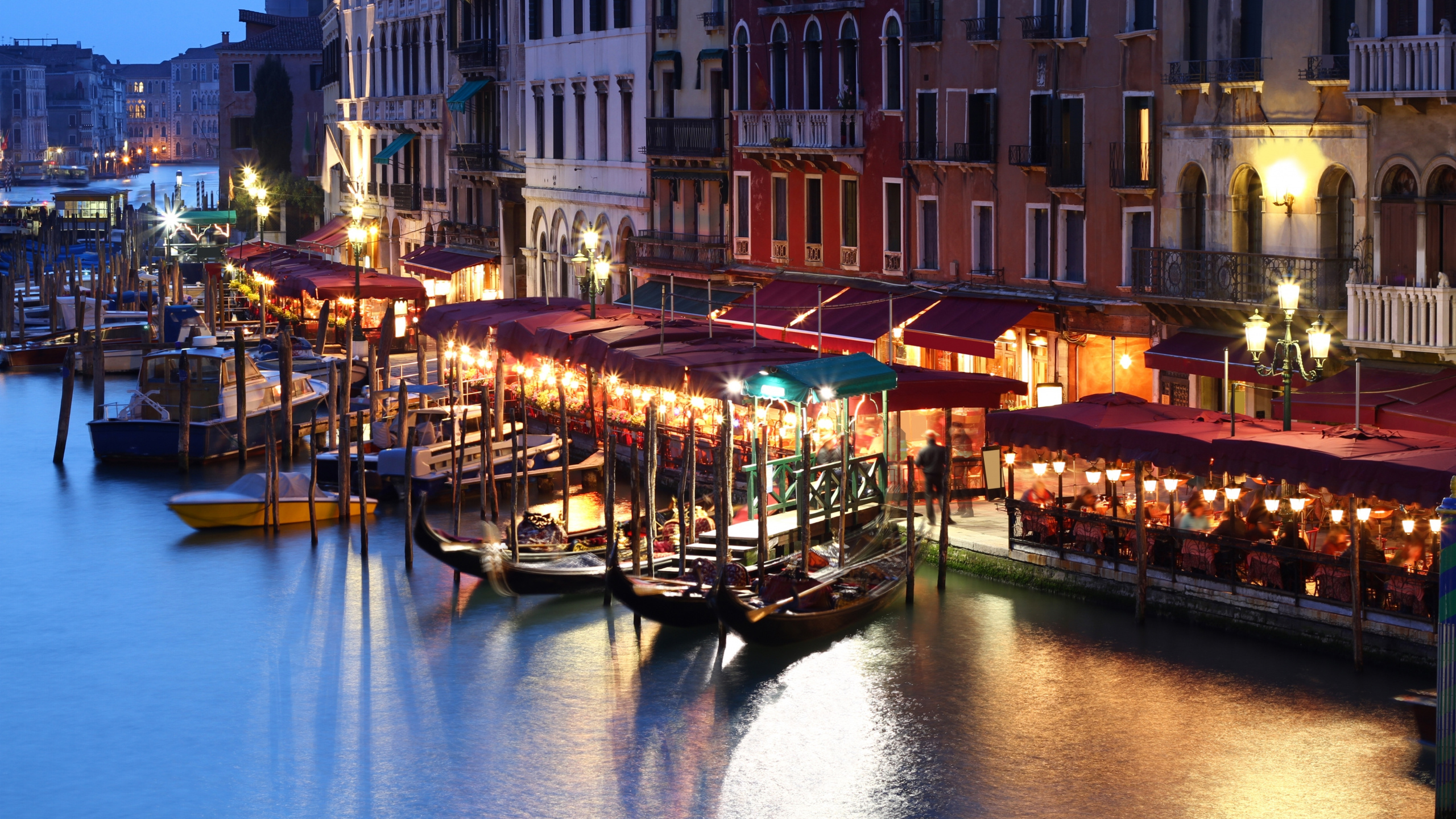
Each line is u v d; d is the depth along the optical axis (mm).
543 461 41094
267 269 69062
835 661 27250
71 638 29969
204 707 26422
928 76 40688
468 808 22375
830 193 44562
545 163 61812
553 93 60719
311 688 27094
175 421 45469
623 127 55375
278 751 24484
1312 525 27891
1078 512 29312
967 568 31188
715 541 30938
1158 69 34281
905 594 29922
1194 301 32875
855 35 43281
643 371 35062
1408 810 21109
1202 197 33875
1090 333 36531
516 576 31203
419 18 74250
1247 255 32031
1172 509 28062
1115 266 35844
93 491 42281
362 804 22609
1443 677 20016
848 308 41750
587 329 40531
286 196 100500
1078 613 28734
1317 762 22547
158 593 32625
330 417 44312
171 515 39438
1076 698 25078
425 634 29672
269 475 37688
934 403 32438
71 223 121875
